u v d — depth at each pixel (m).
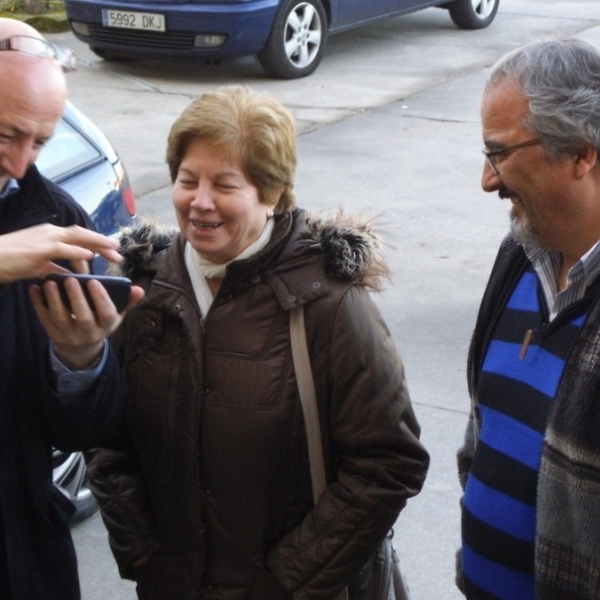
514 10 14.35
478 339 2.38
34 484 2.38
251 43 10.35
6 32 2.16
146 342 2.49
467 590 2.37
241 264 2.39
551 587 2.08
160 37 10.34
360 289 2.44
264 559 2.53
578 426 1.99
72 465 4.08
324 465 2.47
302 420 2.42
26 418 2.37
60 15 12.72
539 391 2.16
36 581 2.39
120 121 9.32
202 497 2.49
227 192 2.32
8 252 2.06
